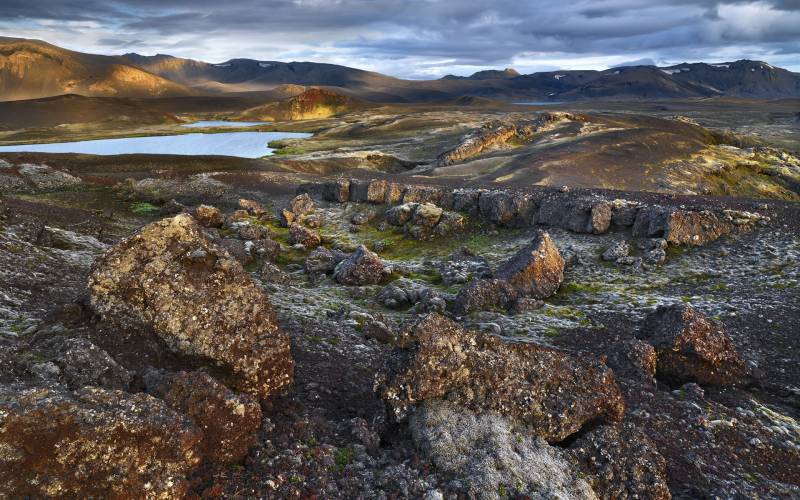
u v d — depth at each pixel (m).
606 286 34.59
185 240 13.61
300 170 120.38
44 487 7.60
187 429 8.91
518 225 50.09
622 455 12.03
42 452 7.63
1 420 7.48
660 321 21.08
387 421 12.65
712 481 12.65
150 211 62.62
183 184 78.94
